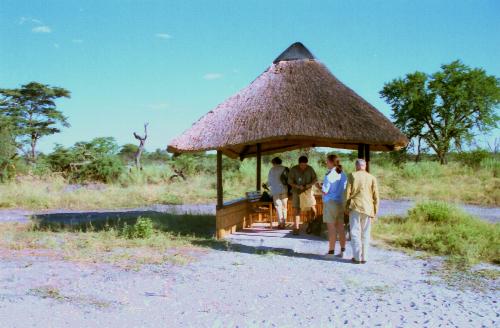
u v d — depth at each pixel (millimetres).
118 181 27109
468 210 17812
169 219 14164
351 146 13953
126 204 19547
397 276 7934
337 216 9320
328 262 8867
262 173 26125
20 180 23859
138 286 6906
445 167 29172
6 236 10750
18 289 6500
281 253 9570
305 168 11414
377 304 6387
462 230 11445
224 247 10086
